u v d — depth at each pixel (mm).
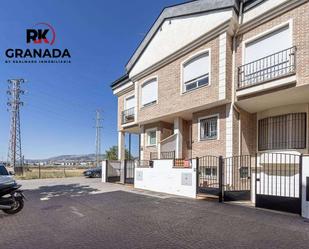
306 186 7570
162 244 5391
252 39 11086
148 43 16375
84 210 8820
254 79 10867
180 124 15375
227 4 11422
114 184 17562
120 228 6582
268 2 10422
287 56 9773
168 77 14789
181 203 9781
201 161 12781
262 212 8148
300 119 10906
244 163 11688
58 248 5207
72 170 41281
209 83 12141
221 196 9961
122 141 21891
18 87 46031
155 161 13547
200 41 12719
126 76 20484
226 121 11836
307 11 9250
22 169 31938
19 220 7555
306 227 6492
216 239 5668
